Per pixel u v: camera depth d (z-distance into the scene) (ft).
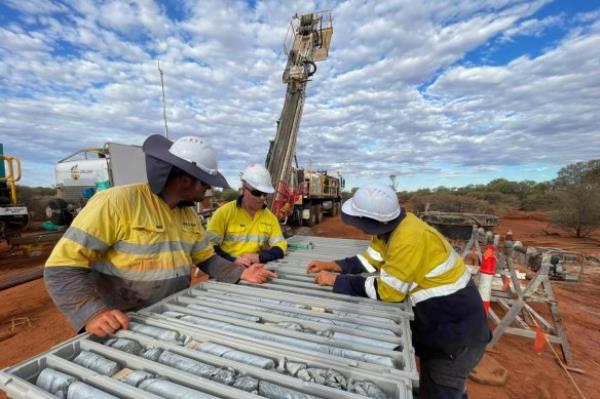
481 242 16.38
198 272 20.70
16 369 3.06
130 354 3.44
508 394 9.36
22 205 21.99
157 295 5.28
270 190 9.04
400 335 4.19
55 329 12.84
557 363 11.08
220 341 3.81
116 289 5.08
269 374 3.12
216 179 4.91
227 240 9.56
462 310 5.64
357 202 5.69
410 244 5.25
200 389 2.99
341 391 2.84
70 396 2.89
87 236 4.31
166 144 4.98
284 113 28.02
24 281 13.51
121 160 22.66
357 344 3.79
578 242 35.12
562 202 42.45
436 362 6.11
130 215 4.80
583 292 18.79
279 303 5.15
